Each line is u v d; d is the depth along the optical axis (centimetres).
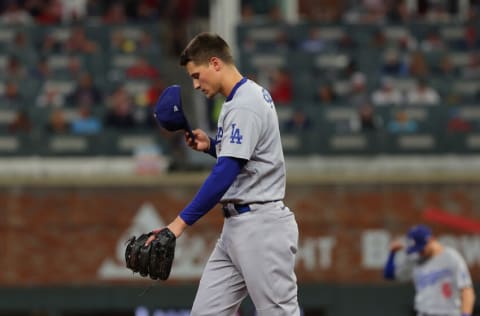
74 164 6153
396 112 6650
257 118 2075
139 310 5516
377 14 8394
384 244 5578
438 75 7400
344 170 6084
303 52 7419
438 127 6512
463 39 7969
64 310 5541
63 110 6581
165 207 5566
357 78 7094
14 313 5534
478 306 5566
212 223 5475
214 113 6819
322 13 8581
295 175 5709
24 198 5528
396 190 5588
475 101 7031
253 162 2109
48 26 7775
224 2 7912
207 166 5988
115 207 5547
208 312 2161
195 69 2117
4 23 7775
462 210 5597
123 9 8206
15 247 5531
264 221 2109
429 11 8650
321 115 6562
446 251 3931
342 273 5569
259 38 7781
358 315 5584
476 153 6256
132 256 2044
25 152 6169
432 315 3925
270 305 2127
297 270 5578
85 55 7388
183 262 5481
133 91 6956
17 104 6706
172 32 8062
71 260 5538
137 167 5928
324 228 5581
